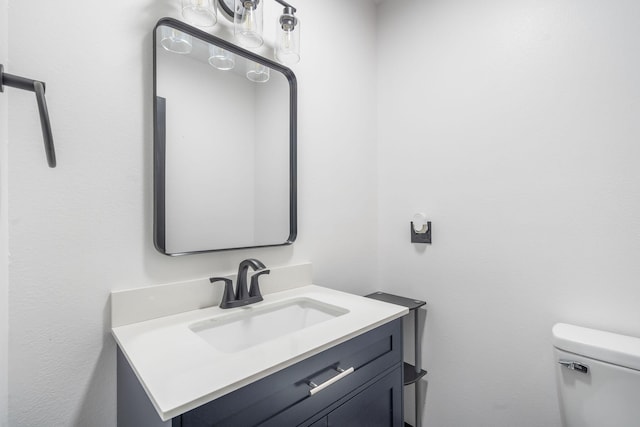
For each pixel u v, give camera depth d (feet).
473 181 4.50
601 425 3.10
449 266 4.75
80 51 2.72
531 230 4.00
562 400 3.43
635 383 2.94
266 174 4.06
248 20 3.38
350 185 5.17
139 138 3.04
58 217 2.61
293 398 2.38
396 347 3.44
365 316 3.21
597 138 3.54
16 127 2.42
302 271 4.37
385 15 5.59
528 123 4.02
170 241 3.23
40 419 2.53
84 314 2.73
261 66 4.02
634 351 3.00
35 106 2.50
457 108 4.66
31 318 2.49
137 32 3.04
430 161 4.96
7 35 2.36
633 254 3.33
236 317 3.31
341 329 2.86
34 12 2.51
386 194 5.56
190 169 3.40
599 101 3.53
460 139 4.63
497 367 4.27
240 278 3.52
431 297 4.95
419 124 5.10
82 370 2.71
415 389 5.09
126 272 2.96
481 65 4.42
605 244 3.49
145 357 2.30
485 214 4.38
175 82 3.27
